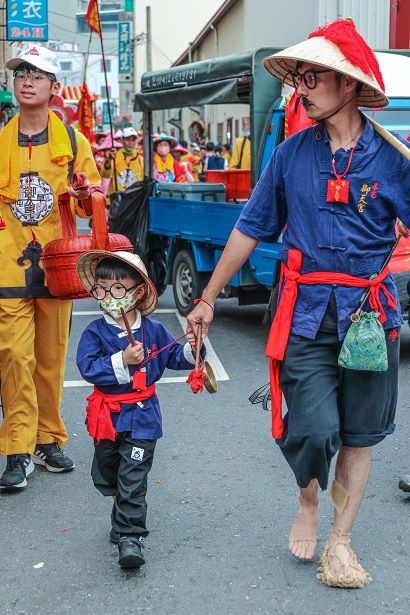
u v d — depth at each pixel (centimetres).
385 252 444
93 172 613
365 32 1808
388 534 531
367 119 436
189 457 678
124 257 478
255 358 1005
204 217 1137
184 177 1917
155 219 1315
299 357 446
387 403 455
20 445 609
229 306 1356
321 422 438
